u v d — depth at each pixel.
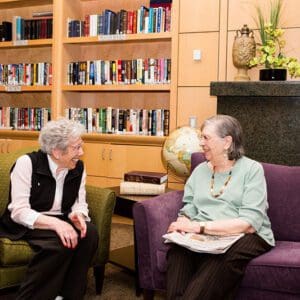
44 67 4.11
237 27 3.31
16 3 4.28
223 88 2.90
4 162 2.38
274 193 2.20
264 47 2.91
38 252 1.87
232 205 2.01
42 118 4.13
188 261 1.87
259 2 3.23
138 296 2.40
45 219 1.96
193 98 3.50
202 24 3.44
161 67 3.66
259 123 2.87
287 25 3.18
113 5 4.12
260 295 1.79
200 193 2.10
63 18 3.93
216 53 3.41
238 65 3.05
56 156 2.01
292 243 2.10
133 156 3.70
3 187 2.31
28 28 4.15
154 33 3.59
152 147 3.64
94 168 3.85
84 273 2.02
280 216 2.17
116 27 3.78
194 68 3.49
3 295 2.33
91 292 2.46
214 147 2.04
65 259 1.91
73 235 1.92
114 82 3.83
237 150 2.08
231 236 1.87
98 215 2.30
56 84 3.96
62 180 2.10
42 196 2.05
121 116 3.82
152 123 3.70
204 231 1.89
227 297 1.76
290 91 2.73
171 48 3.61
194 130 2.89
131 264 2.63
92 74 3.90
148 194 2.54
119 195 2.54
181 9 3.50
